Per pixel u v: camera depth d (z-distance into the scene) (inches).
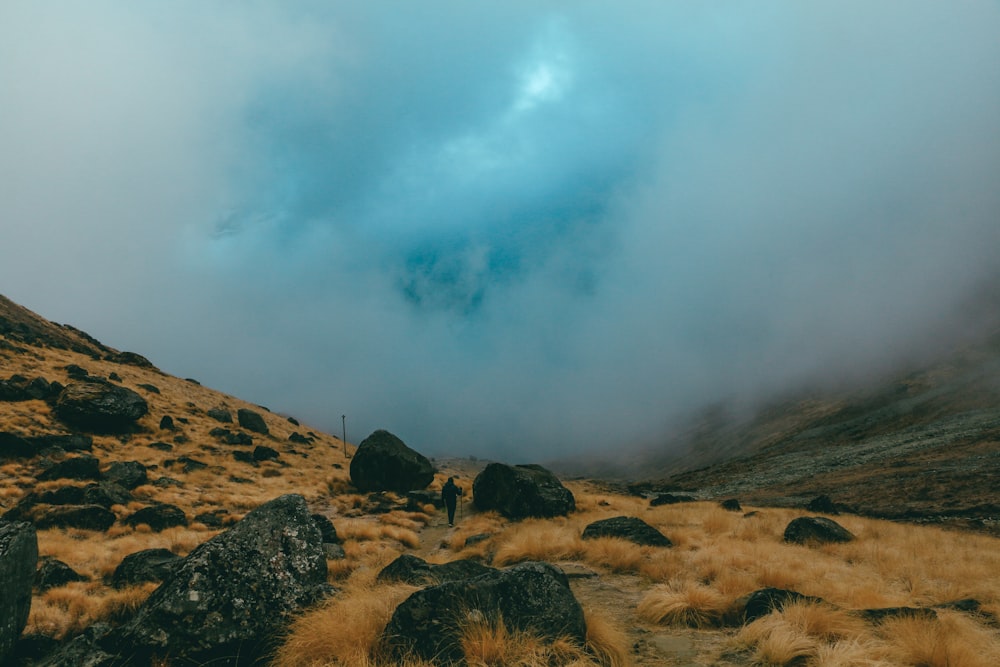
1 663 259.3
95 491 898.1
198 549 291.3
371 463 1456.7
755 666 235.0
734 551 528.7
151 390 2383.1
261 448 1798.7
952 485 1293.1
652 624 316.2
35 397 1593.3
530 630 245.8
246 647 249.6
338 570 530.9
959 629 273.4
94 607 398.9
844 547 586.2
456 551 689.6
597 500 1257.4
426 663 221.9
